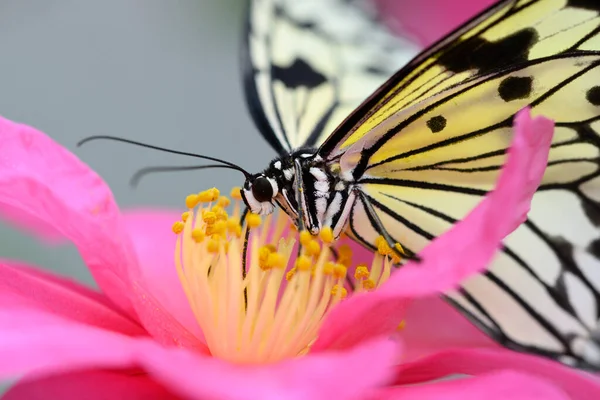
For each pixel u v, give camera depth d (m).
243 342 0.20
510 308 0.22
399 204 0.22
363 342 0.20
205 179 0.27
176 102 0.27
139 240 0.23
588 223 0.21
